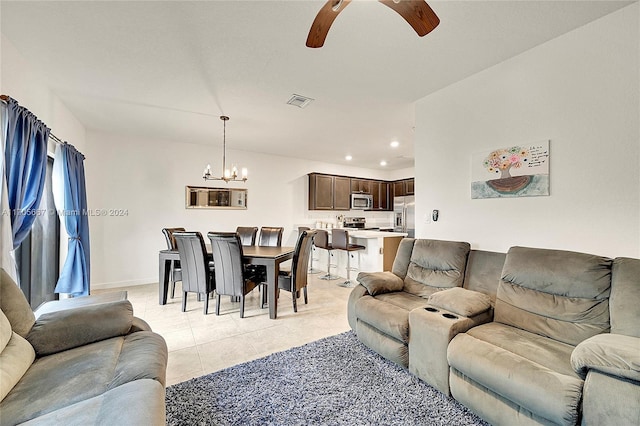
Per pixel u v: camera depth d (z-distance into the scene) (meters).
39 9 1.72
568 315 1.67
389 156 5.95
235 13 1.77
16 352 1.29
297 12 1.76
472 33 1.99
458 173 2.72
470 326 1.86
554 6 1.74
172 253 3.62
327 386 1.90
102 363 1.35
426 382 1.91
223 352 2.38
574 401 1.19
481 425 1.55
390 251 4.83
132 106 3.28
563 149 2.04
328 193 6.41
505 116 2.36
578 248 1.98
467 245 2.49
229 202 5.39
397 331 2.06
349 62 2.35
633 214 1.77
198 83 2.71
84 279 3.38
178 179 4.92
